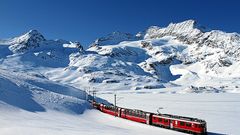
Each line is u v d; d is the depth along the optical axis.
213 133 71.94
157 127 77.56
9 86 103.56
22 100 94.12
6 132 39.97
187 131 69.38
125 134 49.28
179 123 71.50
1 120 52.72
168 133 67.88
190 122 68.50
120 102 174.25
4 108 74.31
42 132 40.88
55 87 147.75
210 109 126.25
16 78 130.50
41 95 107.94
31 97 101.06
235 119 96.06
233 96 199.38
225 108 128.62
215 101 163.25
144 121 83.62
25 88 110.06
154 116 80.12
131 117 89.88
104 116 99.75
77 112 101.75
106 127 66.00
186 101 169.38
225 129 77.81
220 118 99.00
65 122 66.31
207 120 94.88
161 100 182.62
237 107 131.38
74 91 155.50
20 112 74.81
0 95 90.50
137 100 188.00
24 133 39.59
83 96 154.12
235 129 77.75
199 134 66.00
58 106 100.25
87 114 102.38
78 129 50.75
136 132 61.16
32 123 54.25
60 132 42.09
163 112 120.31
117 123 85.44
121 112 95.81
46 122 59.47
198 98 189.12
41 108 92.12
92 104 118.31
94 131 49.41
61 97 112.31
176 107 139.75
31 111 85.06
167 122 75.31
